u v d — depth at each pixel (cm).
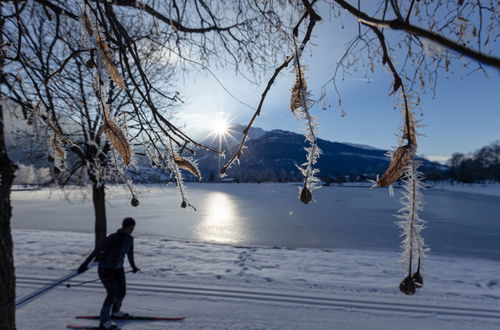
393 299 755
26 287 792
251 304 717
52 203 4500
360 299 754
